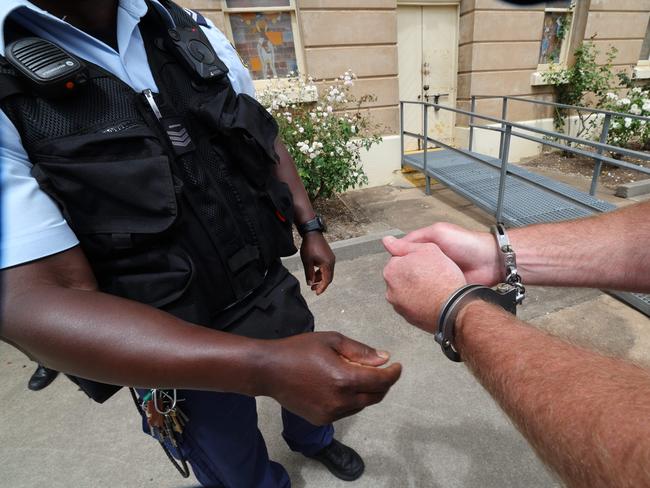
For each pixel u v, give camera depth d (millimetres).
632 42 6539
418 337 2270
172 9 943
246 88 1230
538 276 919
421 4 5543
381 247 3342
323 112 4172
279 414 1898
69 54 666
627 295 2357
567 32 6277
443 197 4902
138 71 805
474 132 6145
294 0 4527
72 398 2062
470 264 965
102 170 658
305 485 1566
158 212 725
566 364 461
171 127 801
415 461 1594
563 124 6598
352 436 1710
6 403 2064
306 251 1401
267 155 1008
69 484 1624
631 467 329
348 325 2426
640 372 436
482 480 1507
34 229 570
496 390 500
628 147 6543
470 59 5770
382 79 5168
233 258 915
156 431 1051
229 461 1132
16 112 619
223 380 608
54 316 553
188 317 801
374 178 5613
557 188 3926
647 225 855
